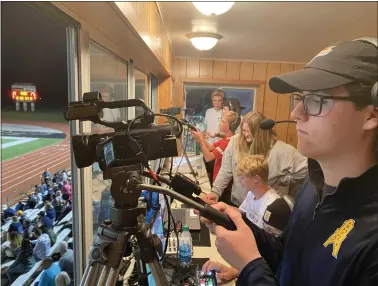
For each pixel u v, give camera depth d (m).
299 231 0.68
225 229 0.66
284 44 3.69
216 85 5.28
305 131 0.58
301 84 0.55
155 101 4.25
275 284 0.59
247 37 3.33
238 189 2.26
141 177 0.73
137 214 0.75
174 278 1.37
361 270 0.50
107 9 0.95
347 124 0.53
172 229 1.59
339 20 2.58
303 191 0.75
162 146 0.73
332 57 0.55
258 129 2.06
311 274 0.60
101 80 1.48
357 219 0.55
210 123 4.29
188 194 0.75
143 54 2.01
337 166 0.58
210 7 1.93
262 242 0.77
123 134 0.72
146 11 1.60
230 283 1.31
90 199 1.25
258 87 5.32
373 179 0.54
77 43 1.10
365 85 0.51
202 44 3.21
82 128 1.13
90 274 0.72
